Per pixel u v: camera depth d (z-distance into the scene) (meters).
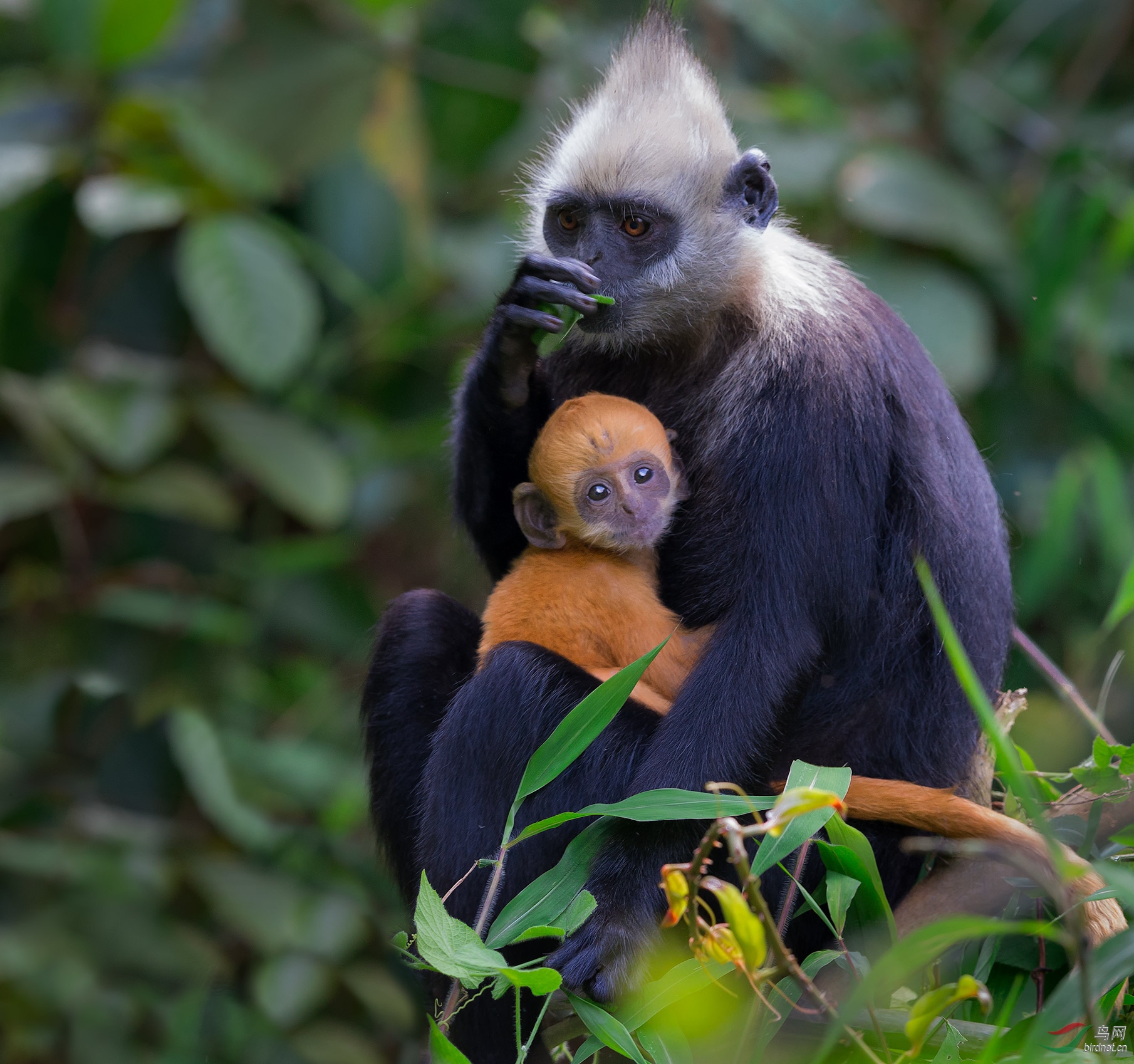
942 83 13.87
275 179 12.69
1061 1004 4.23
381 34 12.54
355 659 13.21
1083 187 11.90
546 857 6.25
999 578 7.03
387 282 13.13
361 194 13.05
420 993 9.95
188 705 12.20
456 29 12.62
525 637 6.56
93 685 11.80
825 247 8.34
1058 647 12.44
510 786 6.21
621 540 6.62
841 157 12.95
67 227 12.91
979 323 12.03
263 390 13.18
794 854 6.28
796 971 4.46
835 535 6.36
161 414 12.25
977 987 4.51
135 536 12.91
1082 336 12.48
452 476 7.72
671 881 4.55
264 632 13.51
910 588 6.64
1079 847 6.27
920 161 12.83
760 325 6.82
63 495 11.97
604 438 6.65
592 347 7.50
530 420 7.39
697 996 5.55
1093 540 12.21
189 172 12.94
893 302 12.16
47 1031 11.06
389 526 14.52
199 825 12.23
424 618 7.19
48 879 11.84
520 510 6.85
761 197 7.20
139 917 11.44
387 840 7.11
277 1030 11.14
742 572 6.37
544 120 13.31
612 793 6.24
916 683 6.71
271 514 13.77
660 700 6.49
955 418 7.09
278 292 11.94
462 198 14.32
